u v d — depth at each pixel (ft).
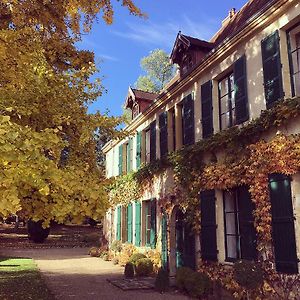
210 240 31.32
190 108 37.83
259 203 25.82
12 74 20.98
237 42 30.50
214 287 30.48
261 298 24.97
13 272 44.21
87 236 99.25
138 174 49.39
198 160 34.30
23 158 14.26
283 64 25.72
